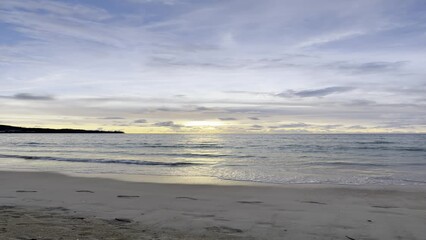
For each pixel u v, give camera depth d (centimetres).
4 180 1561
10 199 1052
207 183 1488
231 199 1091
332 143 5716
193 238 625
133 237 614
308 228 722
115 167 2259
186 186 1387
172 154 3728
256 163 2608
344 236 666
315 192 1243
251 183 1491
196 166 2366
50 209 888
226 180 1603
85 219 768
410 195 1181
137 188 1334
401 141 6166
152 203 1000
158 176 1747
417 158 2944
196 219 788
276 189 1311
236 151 4219
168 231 673
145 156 3419
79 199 1058
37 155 3478
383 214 862
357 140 6875
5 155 3394
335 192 1245
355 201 1067
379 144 5172
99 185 1414
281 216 834
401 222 778
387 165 2392
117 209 902
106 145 5956
